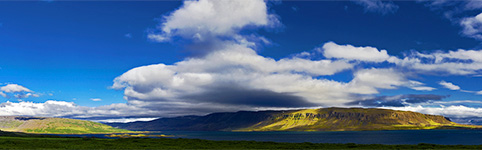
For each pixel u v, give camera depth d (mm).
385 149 85938
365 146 95312
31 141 96250
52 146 84000
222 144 103125
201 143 106062
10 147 79375
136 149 81750
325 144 103750
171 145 95875
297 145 99312
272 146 95562
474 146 91875
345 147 92875
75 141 103062
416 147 91375
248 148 88875
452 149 83250
